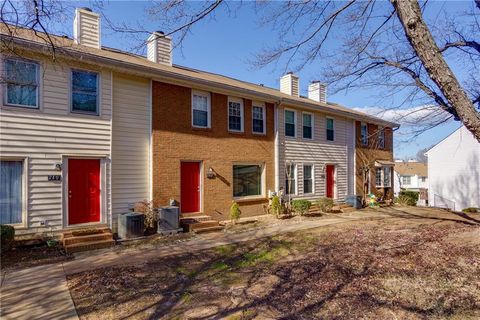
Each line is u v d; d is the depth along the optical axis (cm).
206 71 1589
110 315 439
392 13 662
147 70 987
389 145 2202
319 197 1650
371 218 1384
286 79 1697
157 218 998
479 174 2320
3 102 762
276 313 442
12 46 592
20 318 431
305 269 643
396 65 802
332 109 1681
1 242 702
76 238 812
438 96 732
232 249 826
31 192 796
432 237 911
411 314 430
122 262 705
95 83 920
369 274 598
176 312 448
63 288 543
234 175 1297
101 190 918
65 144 854
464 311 435
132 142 1002
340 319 420
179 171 1101
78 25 977
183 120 1121
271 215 1373
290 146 1516
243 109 1323
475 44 722
